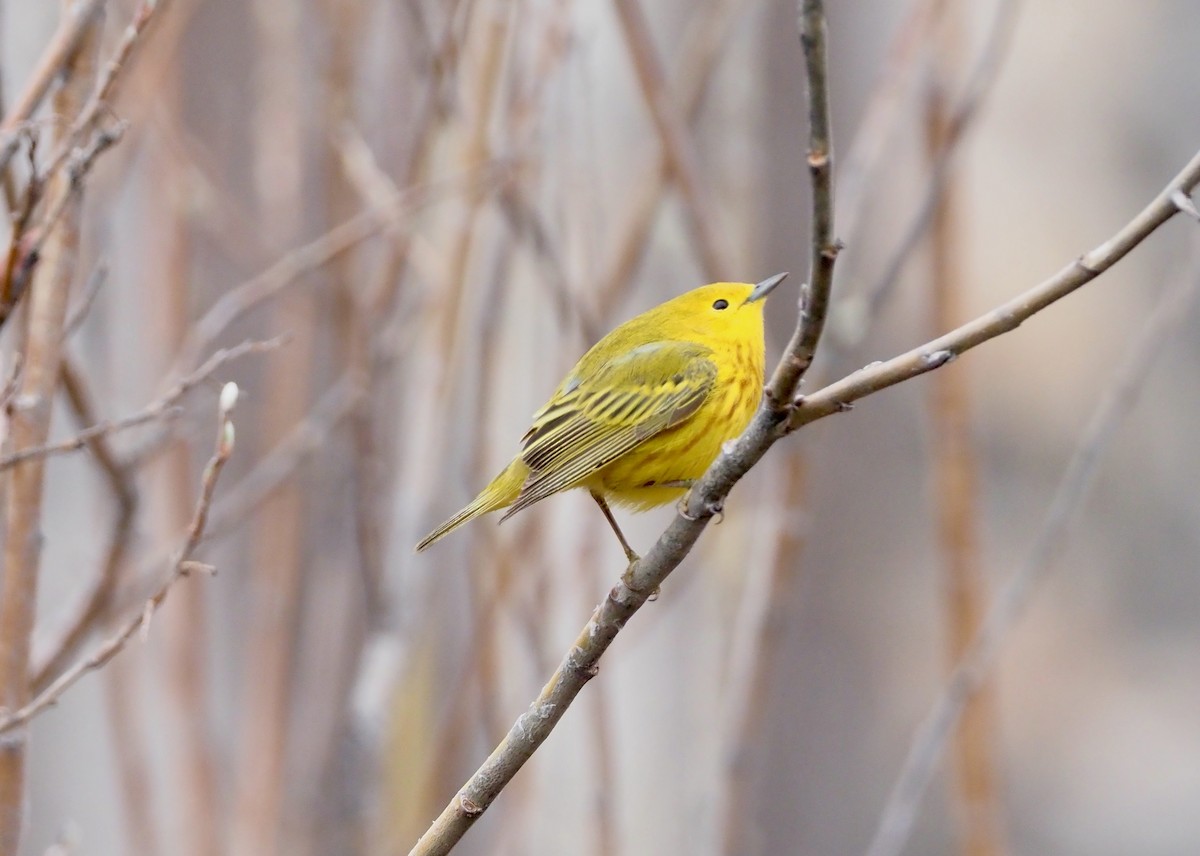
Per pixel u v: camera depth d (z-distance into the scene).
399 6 12.82
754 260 13.99
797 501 10.55
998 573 17.36
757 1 13.95
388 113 12.77
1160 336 10.03
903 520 16.95
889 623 16.88
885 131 11.05
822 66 5.30
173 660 11.59
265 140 12.58
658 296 14.70
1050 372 17.38
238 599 15.83
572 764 13.30
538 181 11.31
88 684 16.22
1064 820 17.17
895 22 15.94
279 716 11.30
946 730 9.68
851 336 10.54
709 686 14.02
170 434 9.63
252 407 16.95
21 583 7.74
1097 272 5.77
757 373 10.48
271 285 10.65
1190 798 16.94
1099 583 17.56
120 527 8.95
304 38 12.92
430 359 11.09
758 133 14.21
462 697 10.91
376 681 10.51
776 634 10.50
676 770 14.03
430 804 10.74
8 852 7.47
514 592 10.86
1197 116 17.00
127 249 12.69
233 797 13.77
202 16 16.72
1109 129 17.27
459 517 10.00
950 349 6.00
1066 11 17.19
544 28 11.25
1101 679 17.52
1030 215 17.34
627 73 14.11
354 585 12.43
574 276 11.48
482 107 11.01
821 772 16.62
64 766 16.11
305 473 11.88
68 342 8.35
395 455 12.03
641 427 9.80
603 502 10.05
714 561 14.07
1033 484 17.55
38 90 7.23
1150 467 17.47
